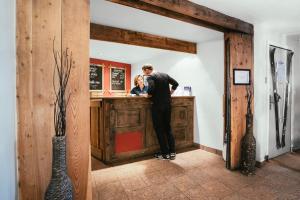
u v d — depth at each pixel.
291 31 3.53
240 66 3.04
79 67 1.65
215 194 2.31
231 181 2.65
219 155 3.74
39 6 1.49
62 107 1.47
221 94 3.77
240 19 2.89
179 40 3.99
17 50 1.43
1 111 1.31
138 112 3.56
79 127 1.66
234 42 2.96
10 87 1.39
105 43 4.45
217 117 3.85
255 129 3.23
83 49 1.67
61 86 1.49
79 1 1.65
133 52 5.39
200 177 2.77
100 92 6.67
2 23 1.30
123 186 2.51
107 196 2.27
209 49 4.01
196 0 2.26
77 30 1.64
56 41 1.55
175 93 4.74
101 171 2.98
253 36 3.20
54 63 1.55
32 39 1.47
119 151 3.38
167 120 3.52
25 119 1.46
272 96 3.55
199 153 3.87
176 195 2.29
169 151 3.59
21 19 1.44
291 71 3.98
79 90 1.66
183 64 4.70
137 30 3.41
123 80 7.27
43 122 1.52
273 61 3.51
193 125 4.36
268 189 2.44
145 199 2.21
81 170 1.68
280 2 2.32
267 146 3.43
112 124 3.28
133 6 2.01
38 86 1.50
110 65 6.93
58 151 1.39
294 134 4.13
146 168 3.10
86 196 1.70
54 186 1.38
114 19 2.91
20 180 1.45
